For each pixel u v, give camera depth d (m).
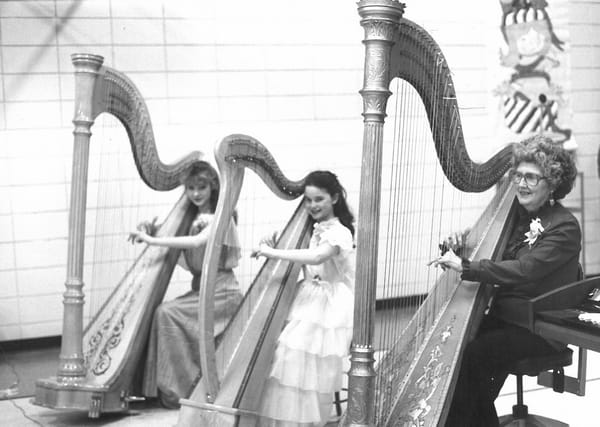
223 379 3.34
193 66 5.90
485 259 3.13
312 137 6.21
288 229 4.00
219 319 4.26
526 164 3.17
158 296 4.37
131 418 4.13
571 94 6.81
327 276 3.69
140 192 5.66
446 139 2.90
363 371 2.43
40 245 5.71
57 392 3.94
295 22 6.10
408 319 3.20
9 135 5.60
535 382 4.56
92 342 4.32
